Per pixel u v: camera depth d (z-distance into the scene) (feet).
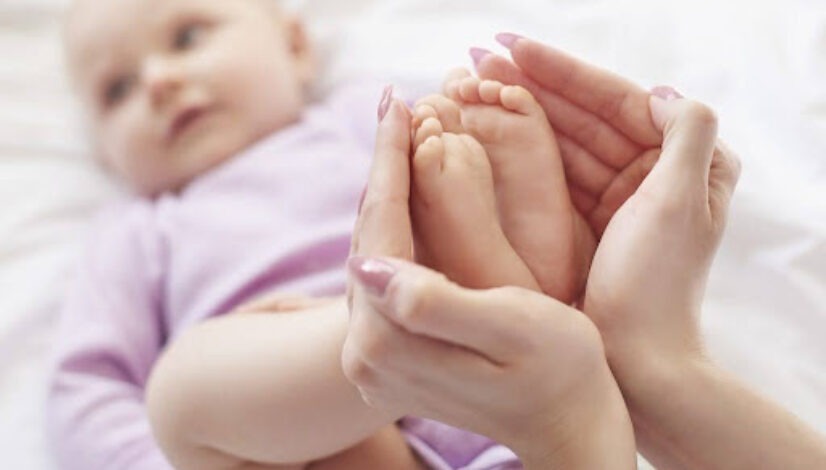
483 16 3.67
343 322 1.95
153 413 2.14
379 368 1.43
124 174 3.51
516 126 1.79
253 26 3.53
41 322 3.16
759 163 2.81
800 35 3.08
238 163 3.29
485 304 1.35
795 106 2.88
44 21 4.03
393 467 2.21
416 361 1.40
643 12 3.36
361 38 3.80
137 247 3.20
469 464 2.30
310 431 1.99
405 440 2.32
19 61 3.93
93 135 3.76
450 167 1.65
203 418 2.04
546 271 1.79
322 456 2.10
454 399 1.49
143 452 2.60
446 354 1.39
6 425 2.88
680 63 3.22
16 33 4.01
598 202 1.98
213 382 2.03
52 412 2.82
